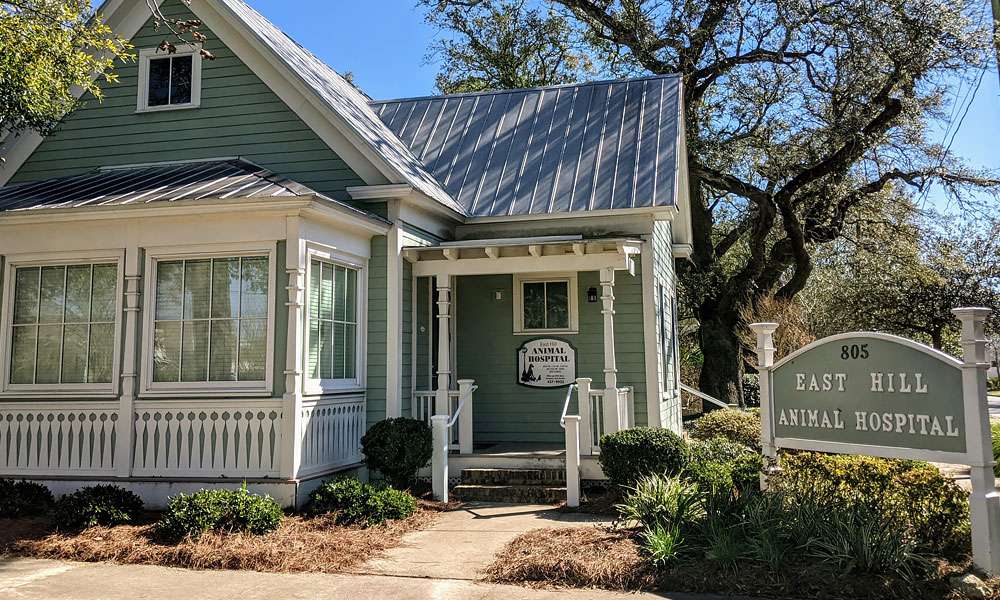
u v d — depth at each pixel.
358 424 10.05
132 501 7.96
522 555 6.38
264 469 8.43
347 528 7.62
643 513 6.83
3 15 8.75
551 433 11.91
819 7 19.48
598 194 11.66
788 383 7.08
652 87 14.23
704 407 21.14
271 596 5.59
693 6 21.58
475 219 11.88
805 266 21.47
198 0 11.38
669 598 5.47
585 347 11.94
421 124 14.60
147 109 11.40
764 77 21.53
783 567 5.70
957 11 18.22
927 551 6.11
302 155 10.88
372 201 10.55
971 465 5.61
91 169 11.44
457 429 11.83
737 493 7.63
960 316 5.76
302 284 8.68
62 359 9.09
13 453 9.01
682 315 27.22
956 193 21.19
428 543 7.18
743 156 22.95
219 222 8.80
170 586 5.85
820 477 7.04
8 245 9.21
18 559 6.68
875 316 26.72
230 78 11.23
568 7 24.59
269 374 8.57
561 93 14.70
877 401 6.31
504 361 12.23
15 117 9.52
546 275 12.16
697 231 23.55
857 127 19.69
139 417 8.74
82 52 10.79
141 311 8.93
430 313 11.83
